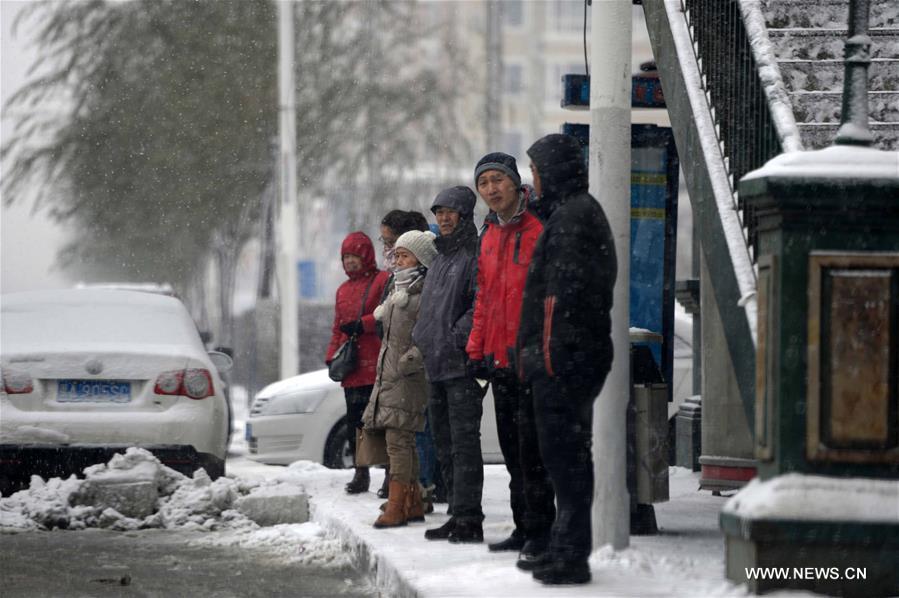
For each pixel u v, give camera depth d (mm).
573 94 19188
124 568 15836
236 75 62031
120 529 19344
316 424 27438
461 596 11547
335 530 17766
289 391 27703
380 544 15125
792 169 10430
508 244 13859
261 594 14172
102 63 62219
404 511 16844
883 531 10305
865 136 10914
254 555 16984
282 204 46281
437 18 86250
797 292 10492
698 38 15719
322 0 65000
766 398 10703
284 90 46188
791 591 10414
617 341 13867
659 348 18219
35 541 18078
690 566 12781
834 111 17297
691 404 22453
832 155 10602
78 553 16984
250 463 32250
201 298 75250
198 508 19719
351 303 20609
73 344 21469
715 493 20000
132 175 62656
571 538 11914
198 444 21250
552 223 11898
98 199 62875
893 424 10469
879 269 10469
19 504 19688
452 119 67000
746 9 14773
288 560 16578
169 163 61938
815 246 10484
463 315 15242
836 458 10461
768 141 13766
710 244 14047
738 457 16328
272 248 61312
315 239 77000
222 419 21859
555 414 11812
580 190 12133
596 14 14094
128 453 20203
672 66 16078
